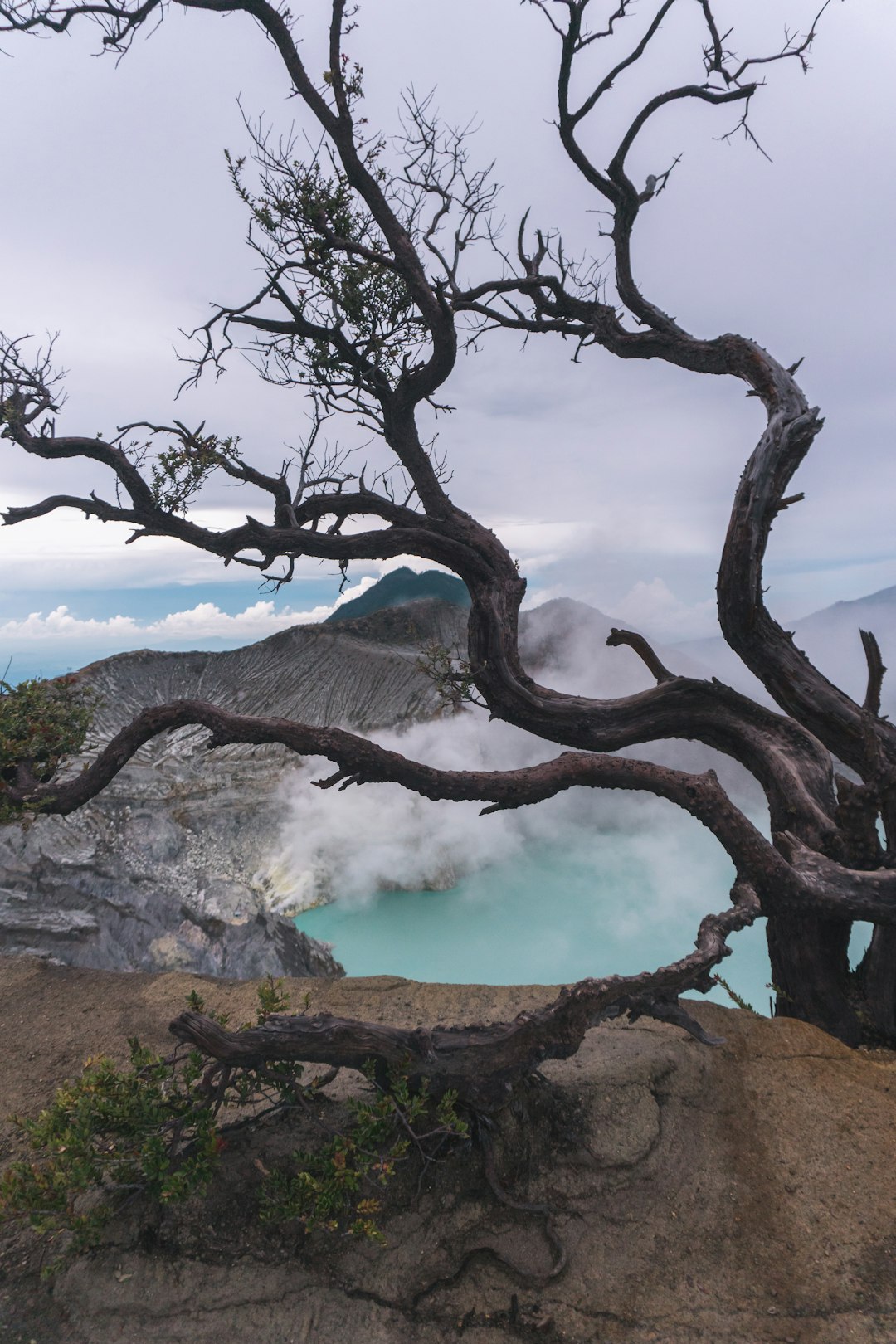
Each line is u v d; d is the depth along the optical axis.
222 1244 3.40
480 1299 3.15
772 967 6.41
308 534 7.68
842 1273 3.22
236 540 7.85
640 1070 4.31
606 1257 3.32
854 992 6.15
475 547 7.77
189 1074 3.51
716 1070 4.39
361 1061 3.54
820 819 6.03
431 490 7.97
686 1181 3.69
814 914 5.43
